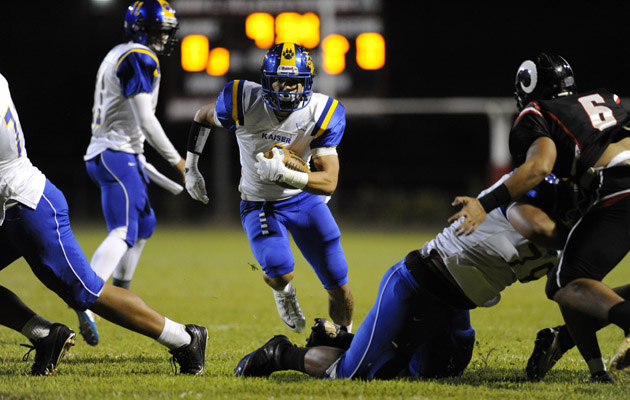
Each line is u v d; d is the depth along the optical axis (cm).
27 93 7888
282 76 1345
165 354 1505
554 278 1105
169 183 1908
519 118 1139
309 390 1096
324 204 1517
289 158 1286
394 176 7094
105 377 1224
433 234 5950
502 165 6209
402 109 5719
